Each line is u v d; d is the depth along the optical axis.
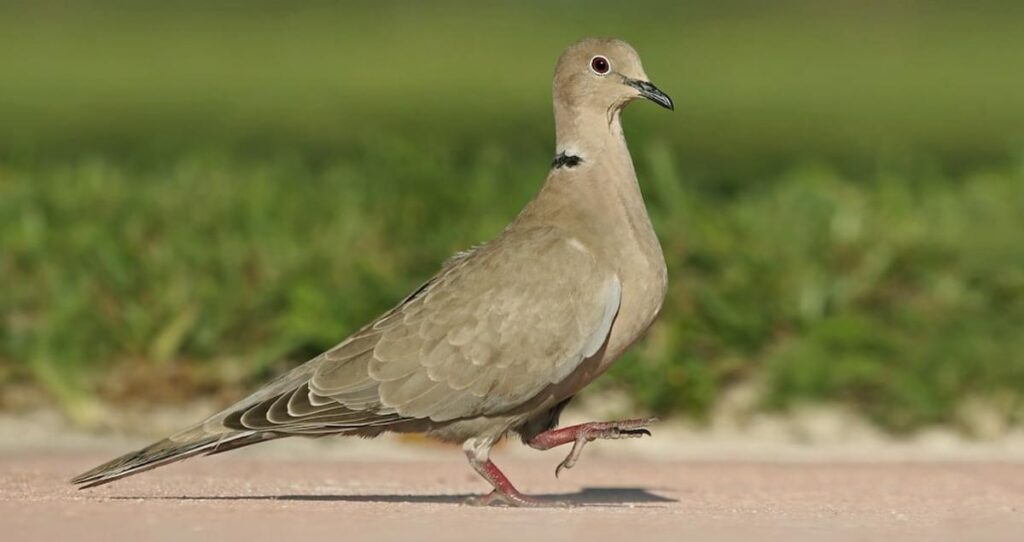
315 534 8.33
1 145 26.67
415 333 10.13
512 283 10.21
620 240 10.47
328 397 10.02
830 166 23.00
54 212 16.80
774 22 61.72
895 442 14.70
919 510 10.18
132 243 16.23
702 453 14.18
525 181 17.55
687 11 64.81
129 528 8.45
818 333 15.02
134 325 15.09
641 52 52.28
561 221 10.52
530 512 9.45
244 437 9.91
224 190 17.77
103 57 49.75
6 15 61.47
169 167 19.78
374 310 15.23
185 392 14.83
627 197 10.63
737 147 28.66
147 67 46.91
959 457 13.99
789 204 17.16
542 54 52.56
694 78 45.22
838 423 14.77
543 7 66.19
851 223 16.59
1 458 12.91
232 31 58.94
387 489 11.05
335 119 33.06
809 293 15.42
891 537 8.86
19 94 38.84
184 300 15.27
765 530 8.91
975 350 15.02
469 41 56.47
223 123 31.89
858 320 15.13
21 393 14.76
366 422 10.10
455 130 30.48
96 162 19.05
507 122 32.50
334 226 16.70
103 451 13.69
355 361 10.11
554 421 10.72
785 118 34.91
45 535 8.24
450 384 10.12
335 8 66.25
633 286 10.43
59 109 35.12
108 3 65.38
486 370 10.13
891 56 51.81
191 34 57.53
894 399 14.79
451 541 8.24
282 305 15.39
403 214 16.78
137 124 31.47
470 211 16.91
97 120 32.53
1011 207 17.27
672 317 15.16
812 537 8.74
